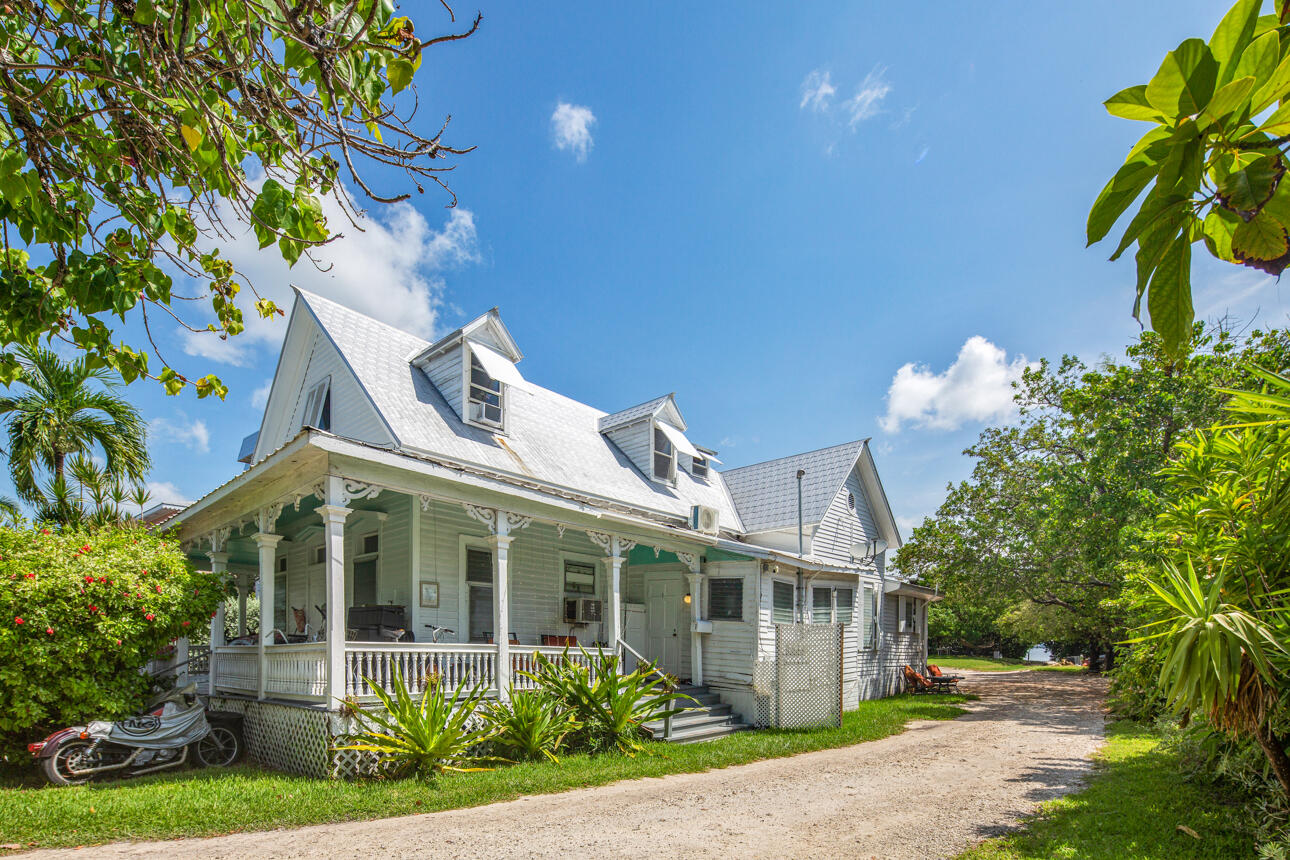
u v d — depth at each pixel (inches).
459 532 528.7
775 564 635.5
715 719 563.5
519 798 324.5
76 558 376.2
